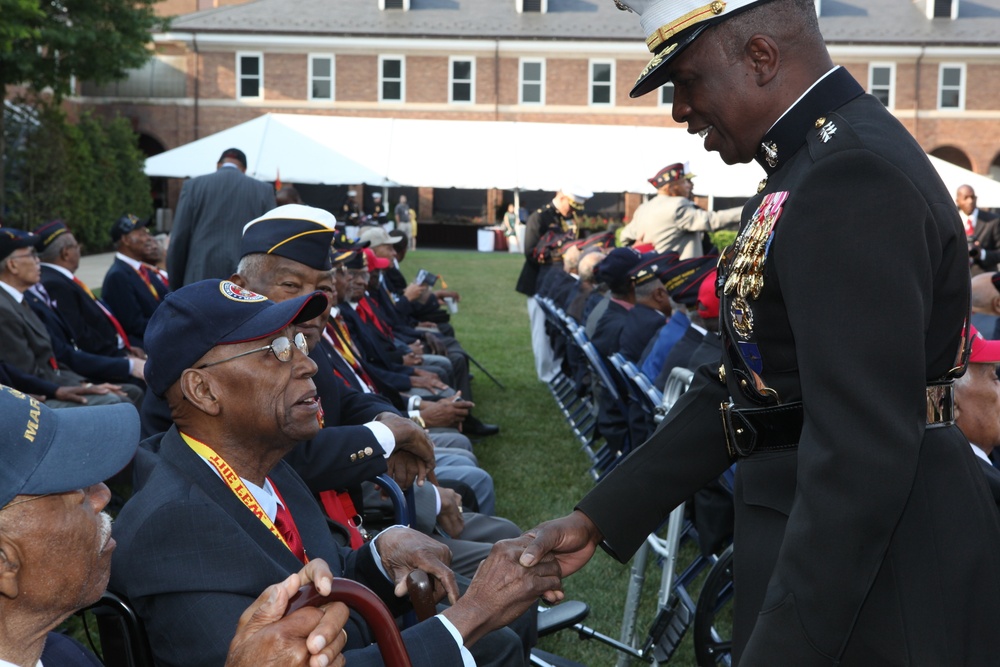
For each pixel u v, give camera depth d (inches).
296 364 84.7
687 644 153.3
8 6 767.1
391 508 139.9
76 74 920.3
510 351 453.4
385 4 1435.8
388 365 227.1
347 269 228.1
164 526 74.8
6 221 969.5
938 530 63.5
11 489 52.1
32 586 54.0
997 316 189.0
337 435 117.3
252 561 75.8
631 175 796.6
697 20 67.3
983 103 1416.1
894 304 58.7
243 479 85.1
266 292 126.1
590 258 304.3
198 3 1862.7
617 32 1419.8
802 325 60.5
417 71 1422.2
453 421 180.1
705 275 194.1
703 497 139.6
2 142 927.0
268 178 706.2
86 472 54.3
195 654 72.7
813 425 60.1
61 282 249.8
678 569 183.6
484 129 800.3
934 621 62.7
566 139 809.5
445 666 71.8
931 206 62.3
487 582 76.5
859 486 57.2
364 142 775.1
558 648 151.9
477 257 1117.1
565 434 290.8
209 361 81.7
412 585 82.4
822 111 66.2
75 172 1019.9
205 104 1411.2
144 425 114.7
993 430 116.3
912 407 58.7
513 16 1443.2
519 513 211.9
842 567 57.9
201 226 227.0
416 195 1459.2
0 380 207.2
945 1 1428.4
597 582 177.9
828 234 60.6
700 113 70.7
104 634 76.9
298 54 1412.4
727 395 80.1
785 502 67.7
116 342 264.1
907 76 1413.6
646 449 81.7
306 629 59.1
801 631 59.2
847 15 1451.8
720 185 637.3
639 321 225.3
